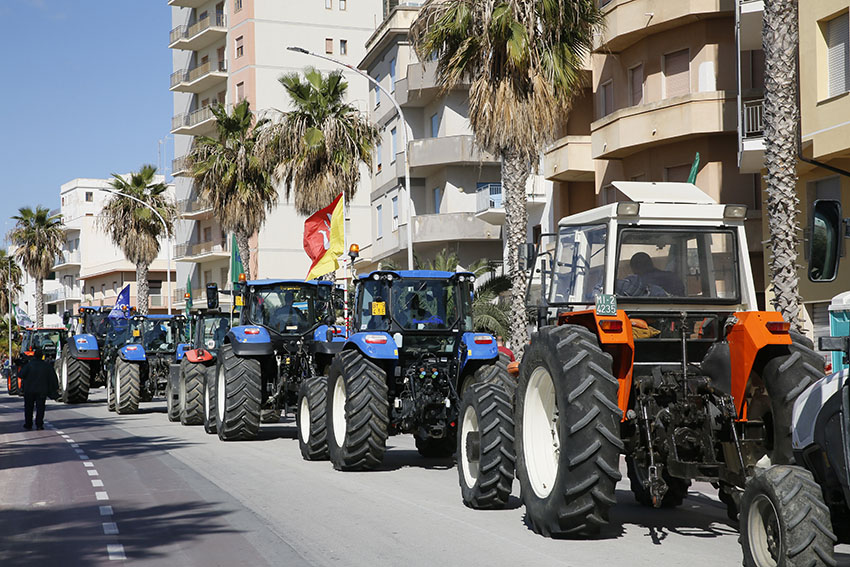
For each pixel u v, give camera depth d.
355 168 32.69
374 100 46.22
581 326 8.31
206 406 19.78
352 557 7.59
